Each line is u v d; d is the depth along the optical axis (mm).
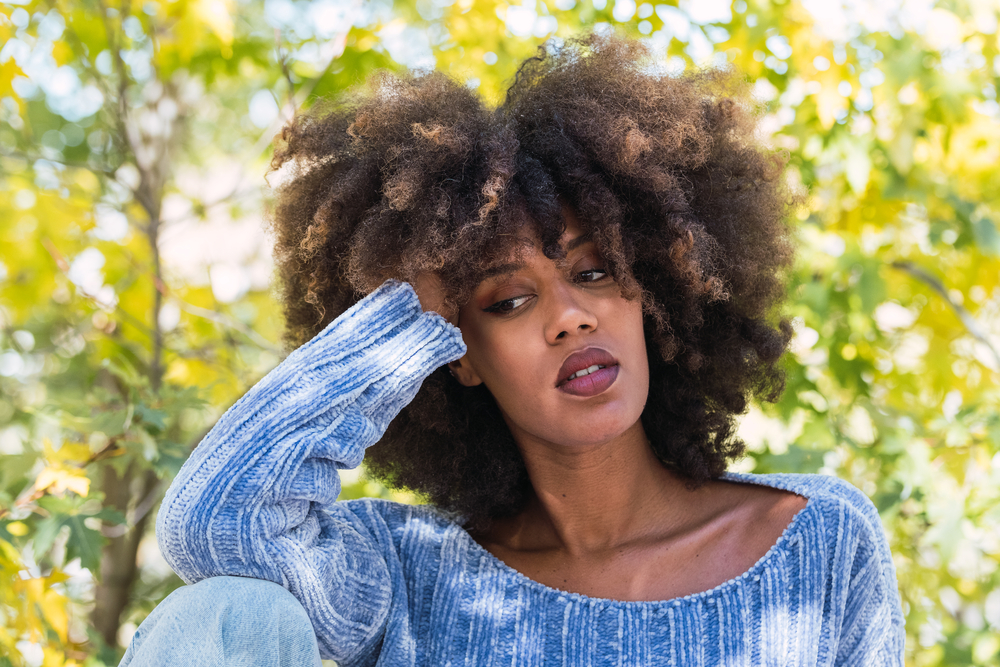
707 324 1430
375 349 1201
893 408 2668
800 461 2248
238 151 3975
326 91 2682
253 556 1103
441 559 1351
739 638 1189
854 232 2783
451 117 1266
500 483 1387
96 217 2955
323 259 1345
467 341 1294
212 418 2881
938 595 2662
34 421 3463
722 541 1280
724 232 1373
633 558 1295
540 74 1382
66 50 2820
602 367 1217
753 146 1455
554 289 1218
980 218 2748
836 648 1210
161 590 3004
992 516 2295
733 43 2664
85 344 3172
